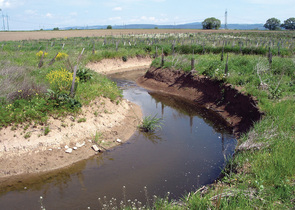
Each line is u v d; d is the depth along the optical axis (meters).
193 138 9.71
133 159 7.98
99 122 9.75
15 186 6.37
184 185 6.52
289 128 7.82
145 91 17.47
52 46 33.50
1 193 6.09
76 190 6.29
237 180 5.95
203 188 6.23
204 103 14.12
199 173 7.15
